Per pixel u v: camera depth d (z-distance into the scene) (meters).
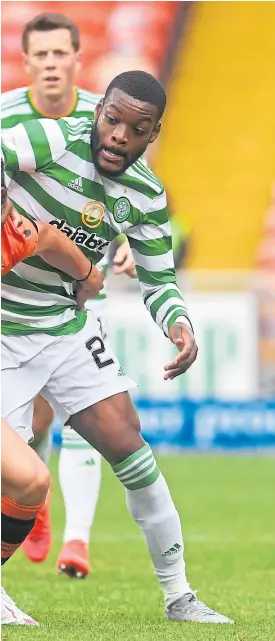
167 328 11.20
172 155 41.59
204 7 42.94
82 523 14.69
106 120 10.05
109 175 10.40
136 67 42.44
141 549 17.45
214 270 39.91
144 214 10.92
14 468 9.40
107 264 15.04
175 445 33.72
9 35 41.88
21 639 9.49
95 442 10.88
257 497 24.05
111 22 42.69
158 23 42.88
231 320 34.47
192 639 9.62
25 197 10.41
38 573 14.93
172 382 34.34
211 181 41.16
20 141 10.12
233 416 33.56
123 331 34.41
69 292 11.02
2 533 9.81
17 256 9.82
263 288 35.25
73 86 15.74
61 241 10.24
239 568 15.34
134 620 10.91
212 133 41.84
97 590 13.35
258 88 42.44
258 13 43.41
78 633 9.92
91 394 10.86
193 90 42.38
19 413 10.75
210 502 23.22
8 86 41.53
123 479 10.88
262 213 40.59
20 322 10.88
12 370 10.82
